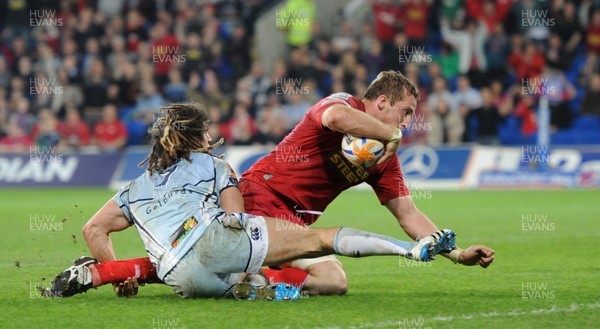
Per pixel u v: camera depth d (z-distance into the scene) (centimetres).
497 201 5553
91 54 7812
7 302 1959
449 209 4988
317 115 1972
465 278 2402
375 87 2059
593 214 4597
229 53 7894
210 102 7419
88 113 7431
